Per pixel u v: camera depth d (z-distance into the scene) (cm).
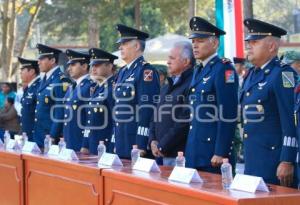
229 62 744
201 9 3512
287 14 4038
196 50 751
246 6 1527
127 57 875
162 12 3036
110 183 638
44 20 3612
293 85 664
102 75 962
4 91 1888
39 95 1092
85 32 3703
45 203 766
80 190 691
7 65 2678
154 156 813
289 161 644
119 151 870
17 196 832
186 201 527
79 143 1013
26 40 2744
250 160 688
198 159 735
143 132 834
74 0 3019
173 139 768
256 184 509
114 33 4081
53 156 782
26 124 1159
